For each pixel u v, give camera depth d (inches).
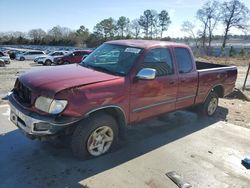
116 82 155.7
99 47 206.8
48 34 3951.8
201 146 189.9
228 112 284.0
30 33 3969.0
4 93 326.0
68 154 162.9
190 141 197.6
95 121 150.9
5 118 221.5
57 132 136.5
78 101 138.3
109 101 151.4
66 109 135.2
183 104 213.6
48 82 142.9
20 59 1391.5
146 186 136.6
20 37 3922.2
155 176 146.3
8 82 426.6
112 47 191.8
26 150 166.1
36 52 1438.2
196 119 251.1
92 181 137.4
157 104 185.8
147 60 175.0
